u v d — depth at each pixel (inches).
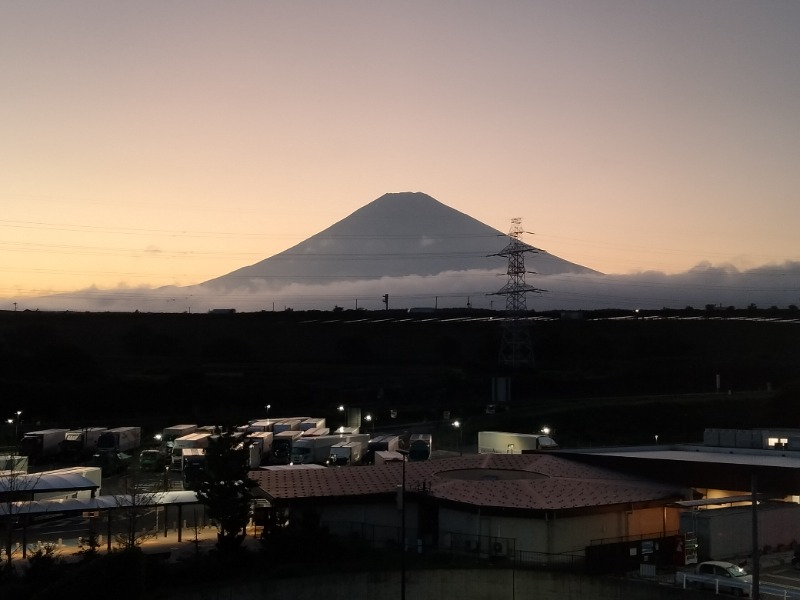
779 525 1876.2
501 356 6028.5
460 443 3545.8
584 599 1567.4
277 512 1866.4
